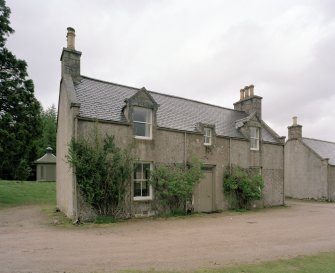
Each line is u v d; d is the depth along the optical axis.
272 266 6.86
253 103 24.53
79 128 13.29
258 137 21.94
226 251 8.20
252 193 18.83
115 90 17.44
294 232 11.35
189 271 6.35
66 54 16.27
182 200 16.38
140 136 15.44
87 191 12.78
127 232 10.88
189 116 19.77
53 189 27.98
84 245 8.63
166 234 10.55
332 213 18.06
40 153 49.12
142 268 6.52
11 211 16.38
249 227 12.34
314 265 7.02
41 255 7.48
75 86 15.73
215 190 18.38
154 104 15.88
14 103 19.92
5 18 20.00
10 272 6.16
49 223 12.60
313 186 31.05
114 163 13.62
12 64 20.25
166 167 16.02
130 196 14.37
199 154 17.81
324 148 34.41
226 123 21.78
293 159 33.34
